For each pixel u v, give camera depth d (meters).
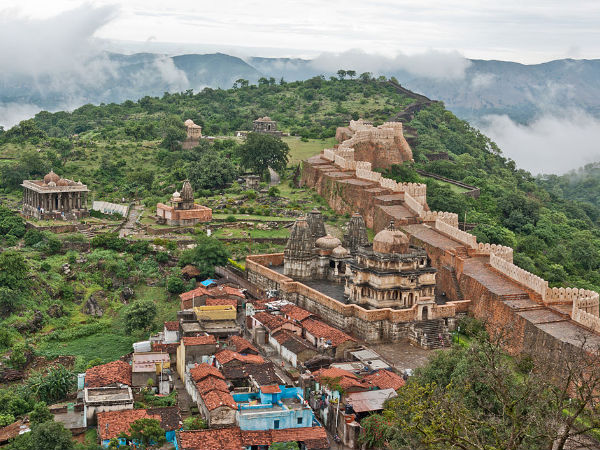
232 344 110.62
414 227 152.25
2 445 84.12
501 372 70.56
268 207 189.00
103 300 137.88
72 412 92.56
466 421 64.69
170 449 82.00
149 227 166.62
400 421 75.62
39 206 173.88
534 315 110.00
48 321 127.88
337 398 91.44
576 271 187.00
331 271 137.75
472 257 135.38
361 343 113.75
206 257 149.25
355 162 199.12
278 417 85.94
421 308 116.62
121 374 98.12
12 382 109.25
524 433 64.00
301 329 116.56
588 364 72.75
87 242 154.62
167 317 131.00
